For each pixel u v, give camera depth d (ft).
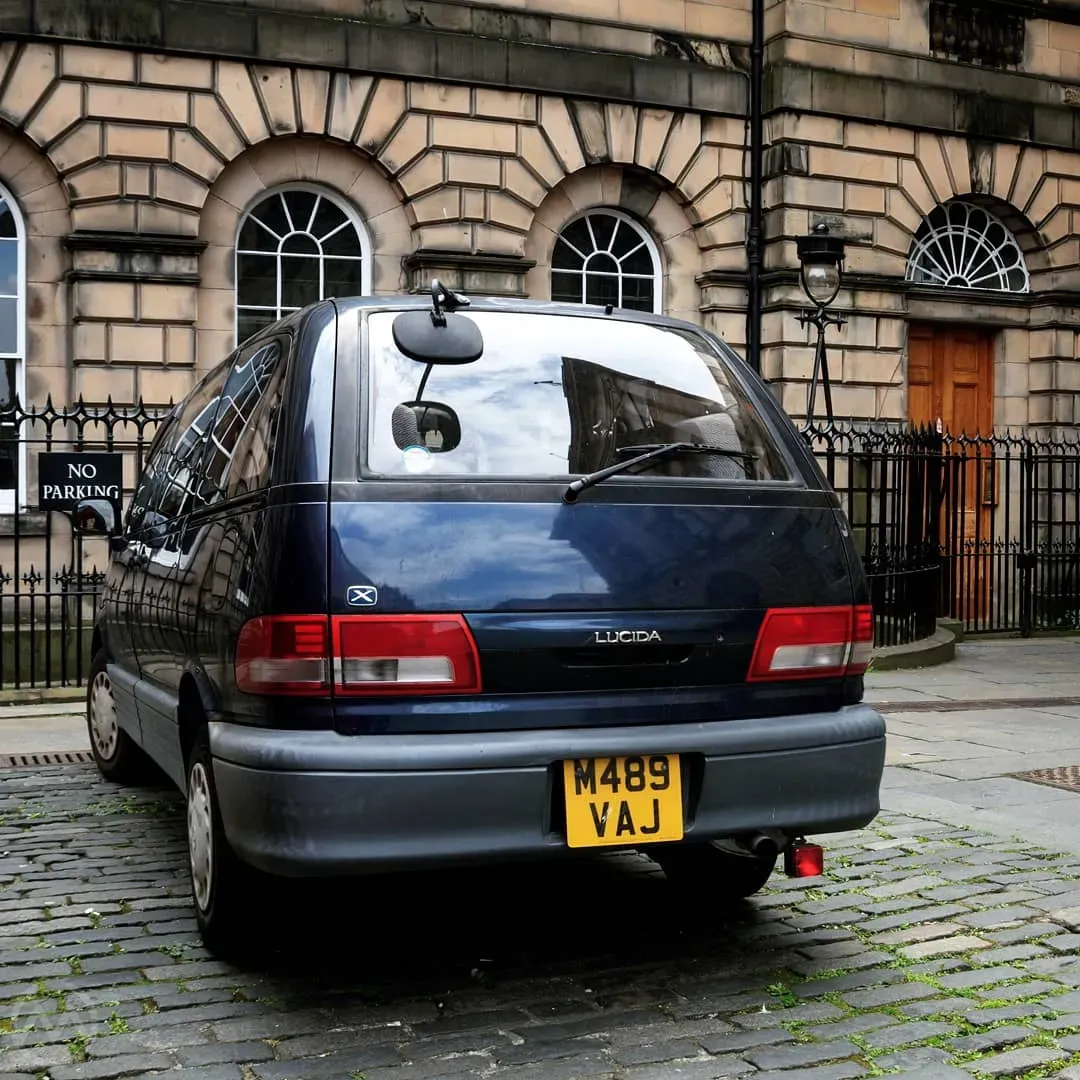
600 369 13.62
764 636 12.77
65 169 40.88
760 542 12.98
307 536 11.71
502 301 14.11
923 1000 12.71
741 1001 12.65
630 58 48.14
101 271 41.16
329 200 45.32
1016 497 55.06
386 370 12.74
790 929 14.83
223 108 42.63
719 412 13.82
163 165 41.98
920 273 53.98
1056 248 55.52
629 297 49.98
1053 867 17.30
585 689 12.10
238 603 12.37
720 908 15.44
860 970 13.51
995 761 24.58
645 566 12.39
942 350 54.65
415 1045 11.61
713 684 12.57
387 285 45.62
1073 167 55.83
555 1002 12.61
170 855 18.17
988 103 53.62
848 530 13.80
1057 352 55.11
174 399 42.09
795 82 49.90
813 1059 11.32
